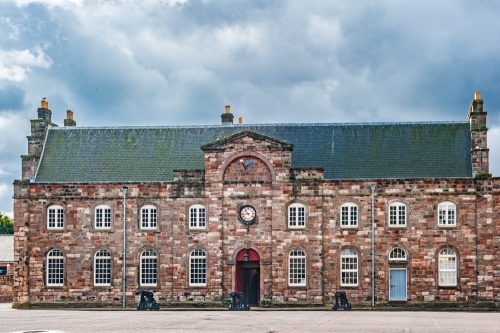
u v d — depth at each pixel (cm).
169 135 7656
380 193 6919
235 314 5734
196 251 7075
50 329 4062
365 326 4294
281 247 6956
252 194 7025
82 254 7156
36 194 7219
